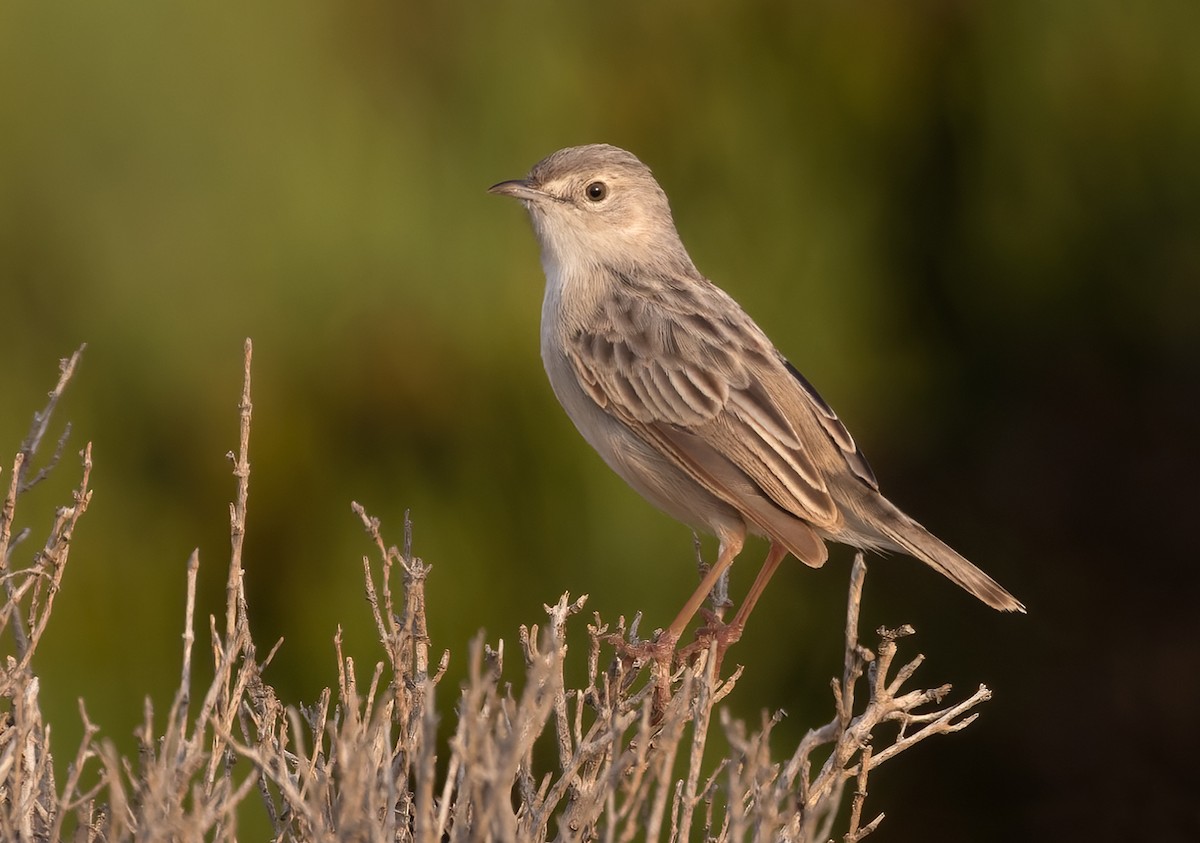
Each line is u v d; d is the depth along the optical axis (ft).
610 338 35.88
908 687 63.00
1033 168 56.34
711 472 34.47
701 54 54.65
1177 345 60.70
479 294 50.37
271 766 23.70
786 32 55.47
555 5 53.31
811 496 34.19
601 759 24.49
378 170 49.98
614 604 51.37
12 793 23.00
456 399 50.75
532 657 23.31
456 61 52.01
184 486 49.55
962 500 63.10
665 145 53.42
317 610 50.06
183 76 48.70
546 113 52.01
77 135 48.34
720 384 34.96
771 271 53.47
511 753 19.98
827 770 23.70
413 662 27.58
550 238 37.37
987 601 34.22
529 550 51.55
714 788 24.02
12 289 48.32
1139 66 56.03
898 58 55.93
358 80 50.85
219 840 22.06
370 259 49.73
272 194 48.98
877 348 55.01
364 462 50.85
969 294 57.31
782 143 54.49
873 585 61.62
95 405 48.65
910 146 56.08
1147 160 56.59
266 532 50.24
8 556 25.59
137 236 48.47
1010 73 55.88
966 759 65.26
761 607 56.39
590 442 36.60
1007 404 61.21
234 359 48.91
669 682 27.58
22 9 48.26
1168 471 63.93
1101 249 57.62
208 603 49.73
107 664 48.65
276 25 49.80
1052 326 59.06
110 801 22.06
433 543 50.88
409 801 24.17
